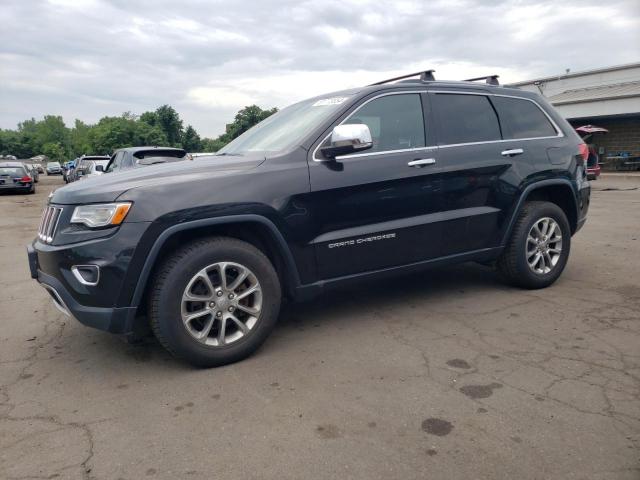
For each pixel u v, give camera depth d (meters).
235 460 2.32
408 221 3.98
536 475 2.14
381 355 3.41
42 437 2.56
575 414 2.59
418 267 4.13
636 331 3.68
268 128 4.39
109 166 11.82
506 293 4.68
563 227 4.78
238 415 2.71
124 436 2.55
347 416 2.66
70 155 119.12
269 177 3.44
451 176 4.13
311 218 3.57
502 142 4.47
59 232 3.17
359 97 3.92
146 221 3.06
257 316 3.41
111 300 3.06
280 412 2.72
